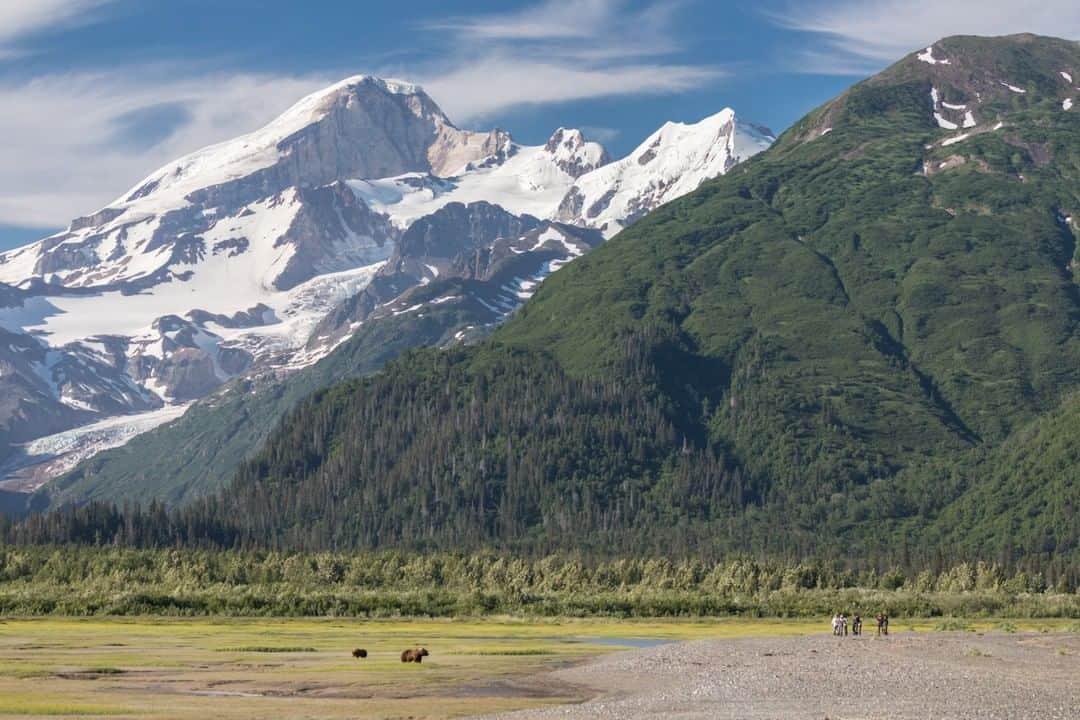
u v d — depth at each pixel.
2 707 193.38
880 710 185.25
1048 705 189.50
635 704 194.62
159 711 190.62
